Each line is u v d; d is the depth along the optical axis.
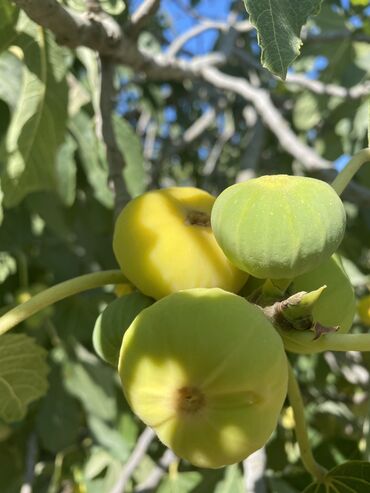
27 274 0.42
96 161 0.36
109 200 0.36
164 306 0.14
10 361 0.21
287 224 0.15
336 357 0.36
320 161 0.33
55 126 0.28
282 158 0.52
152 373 0.13
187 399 0.13
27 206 0.40
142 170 0.34
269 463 0.35
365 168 0.42
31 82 0.27
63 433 0.40
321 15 0.40
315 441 0.33
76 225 0.40
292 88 0.43
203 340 0.13
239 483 0.33
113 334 0.17
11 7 0.25
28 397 0.22
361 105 0.42
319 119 0.42
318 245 0.15
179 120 0.60
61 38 0.24
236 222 0.15
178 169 0.66
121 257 0.17
